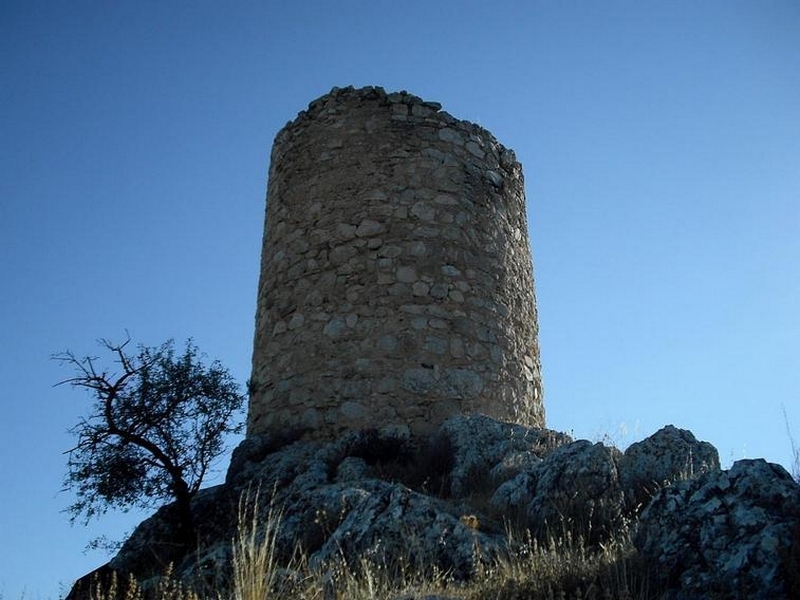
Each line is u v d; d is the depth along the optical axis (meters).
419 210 15.34
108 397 12.68
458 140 16.27
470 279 15.30
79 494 12.52
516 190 17.17
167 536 12.43
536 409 15.90
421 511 9.02
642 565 7.11
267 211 16.98
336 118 16.19
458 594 7.21
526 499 10.05
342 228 15.26
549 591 6.74
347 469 12.30
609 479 9.91
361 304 14.63
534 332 16.61
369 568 7.64
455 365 14.53
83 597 9.70
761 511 6.89
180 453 12.77
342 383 14.17
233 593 7.49
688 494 7.45
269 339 15.39
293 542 10.03
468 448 12.49
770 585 6.29
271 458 13.41
